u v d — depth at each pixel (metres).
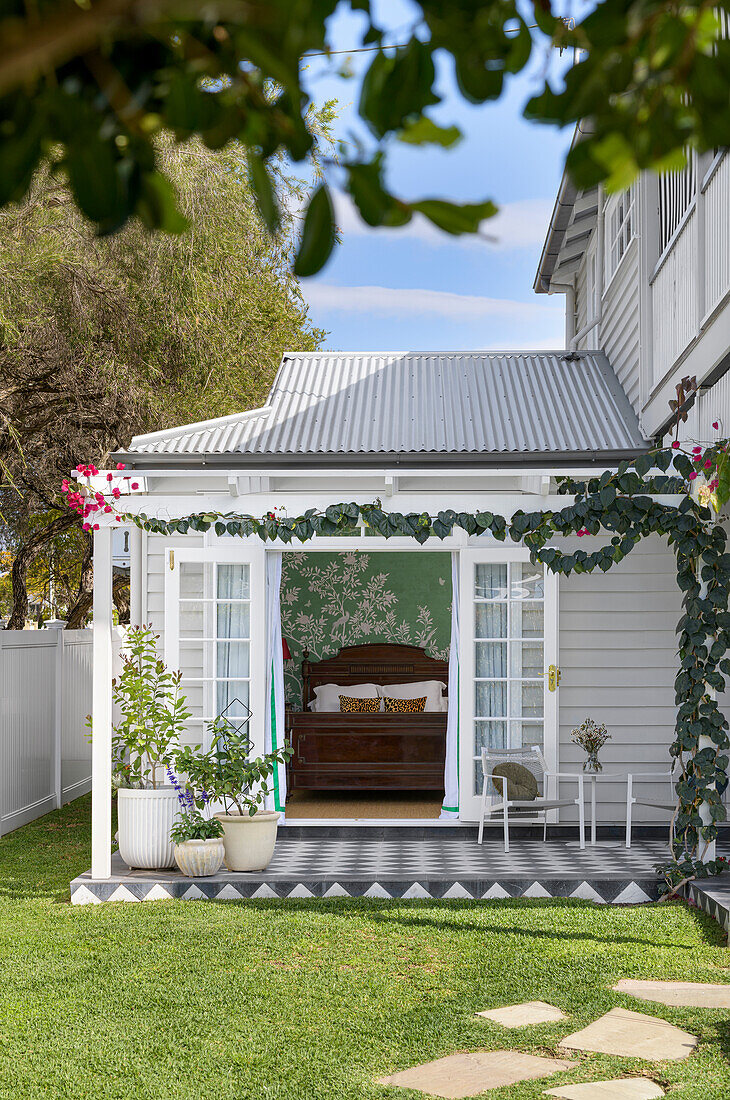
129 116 0.83
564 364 12.21
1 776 10.45
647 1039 4.80
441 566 14.27
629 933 6.59
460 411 10.88
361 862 8.53
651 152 0.86
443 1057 4.65
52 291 11.13
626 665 9.84
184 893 7.81
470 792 9.54
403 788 11.86
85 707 13.75
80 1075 4.48
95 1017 5.18
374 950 6.28
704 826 7.58
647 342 9.85
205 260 11.95
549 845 9.29
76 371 12.12
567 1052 4.67
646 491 7.52
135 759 8.50
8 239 10.27
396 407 11.05
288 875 8.02
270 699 9.91
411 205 0.83
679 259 8.41
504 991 5.51
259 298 15.12
